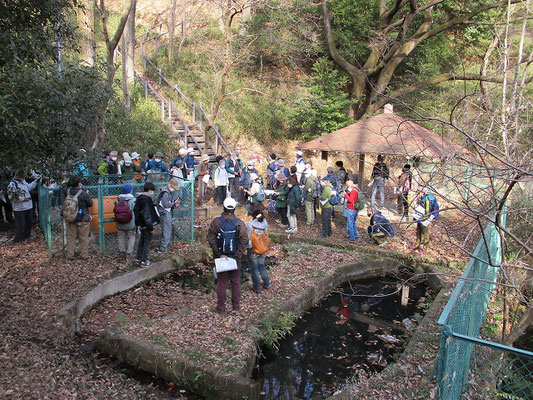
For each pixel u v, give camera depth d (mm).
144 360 5848
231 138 19438
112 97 7363
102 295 8000
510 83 6836
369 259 10352
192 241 10984
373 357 6789
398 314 8406
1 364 5262
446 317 3689
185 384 5551
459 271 9594
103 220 9430
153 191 10023
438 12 22672
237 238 7227
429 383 5285
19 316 6699
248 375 5734
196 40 23453
